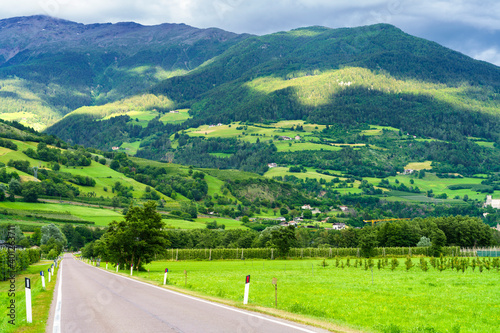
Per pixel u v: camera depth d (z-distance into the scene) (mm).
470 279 43219
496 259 60969
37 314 20641
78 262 111062
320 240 174375
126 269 68500
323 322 17562
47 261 127625
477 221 155750
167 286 35094
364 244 111375
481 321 20281
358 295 30422
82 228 188000
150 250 66750
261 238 144000
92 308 21859
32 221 181750
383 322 19750
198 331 15375
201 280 45281
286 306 23359
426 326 18656
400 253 119500
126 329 16047
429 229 149750
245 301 22422
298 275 54062
